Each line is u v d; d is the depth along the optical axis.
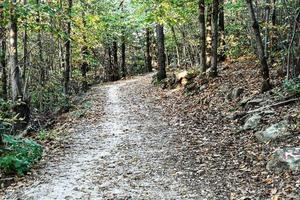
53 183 9.12
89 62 35.94
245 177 8.54
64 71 25.56
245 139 11.20
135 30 46.53
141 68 60.06
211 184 8.41
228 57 25.00
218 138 12.06
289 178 7.88
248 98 14.58
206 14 24.61
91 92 30.86
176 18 21.86
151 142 12.79
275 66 17.88
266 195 7.41
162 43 28.42
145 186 8.61
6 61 25.73
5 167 9.71
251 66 20.53
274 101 13.05
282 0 18.33
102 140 13.61
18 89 16.61
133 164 10.38
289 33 16.97
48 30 14.67
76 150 12.32
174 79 24.52
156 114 17.97
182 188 8.34
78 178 9.41
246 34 26.11
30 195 8.41
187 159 10.43
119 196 8.08
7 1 12.60
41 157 11.19
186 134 13.34
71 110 22.78
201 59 21.61
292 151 8.62
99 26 29.31
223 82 18.81
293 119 10.72
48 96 28.80
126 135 14.18
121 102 23.20
